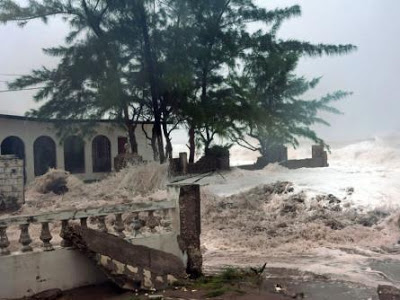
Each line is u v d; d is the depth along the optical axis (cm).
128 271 710
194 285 734
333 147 5053
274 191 1543
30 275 687
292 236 1124
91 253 696
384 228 1162
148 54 2466
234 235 1158
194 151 2702
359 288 734
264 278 801
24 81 2520
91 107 2542
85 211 738
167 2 2534
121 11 2452
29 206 1623
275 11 2638
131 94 2527
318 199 1407
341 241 1079
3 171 1614
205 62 2531
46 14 2528
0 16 2464
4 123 2627
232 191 1700
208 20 2552
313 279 791
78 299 674
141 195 1759
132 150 2594
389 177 1761
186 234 816
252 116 2486
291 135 2920
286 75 2830
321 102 2969
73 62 2458
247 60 2656
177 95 2442
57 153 2878
